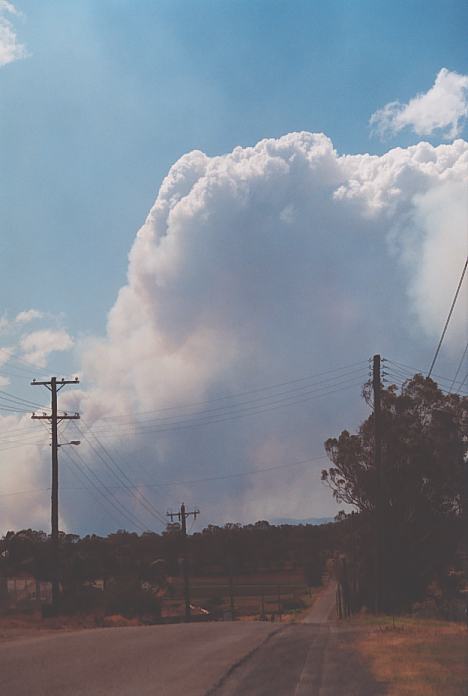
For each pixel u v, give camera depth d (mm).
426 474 70688
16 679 18281
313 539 159625
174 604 114250
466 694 15398
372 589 71812
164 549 143375
